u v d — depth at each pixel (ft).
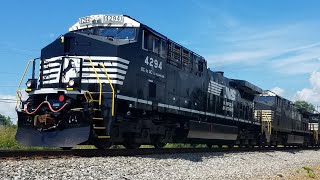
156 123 51.03
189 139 60.44
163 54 52.08
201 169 41.86
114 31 46.50
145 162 38.45
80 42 43.68
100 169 31.73
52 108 40.70
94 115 39.81
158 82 50.42
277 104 105.40
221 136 68.49
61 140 39.04
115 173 31.60
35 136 40.98
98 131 40.52
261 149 84.12
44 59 44.37
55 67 43.24
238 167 49.06
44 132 40.60
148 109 47.73
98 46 42.83
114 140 42.45
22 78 44.21
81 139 37.96
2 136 60.75
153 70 49.24
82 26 47.78
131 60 44.42
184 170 39.22
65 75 42.37
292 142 115.14
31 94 43.04
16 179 24.82
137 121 45.98
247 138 86.02
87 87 41.91
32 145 40.60
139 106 45.75
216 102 70.18
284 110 111.24
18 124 43.04
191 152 55.62
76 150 40.86
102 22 46.91
